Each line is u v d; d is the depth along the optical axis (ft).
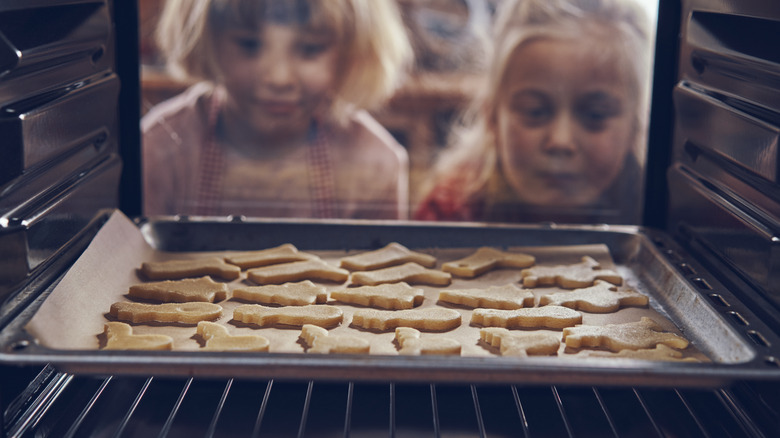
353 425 2.19
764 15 2.16
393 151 3.67
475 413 2.26
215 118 3.62
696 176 2.63
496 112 3.62
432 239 2.81
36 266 2.17
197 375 1.91
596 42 3.52
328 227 2.81
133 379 2.35
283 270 2.61
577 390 2.34
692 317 2.29
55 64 2.27
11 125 2.04
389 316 2.35
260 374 1.90
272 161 3.67
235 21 3.51
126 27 2.77
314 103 3.62
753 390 2.14
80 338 2.19
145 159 3.63
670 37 2.76
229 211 3.70
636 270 2.68
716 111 2.43
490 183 3.70
